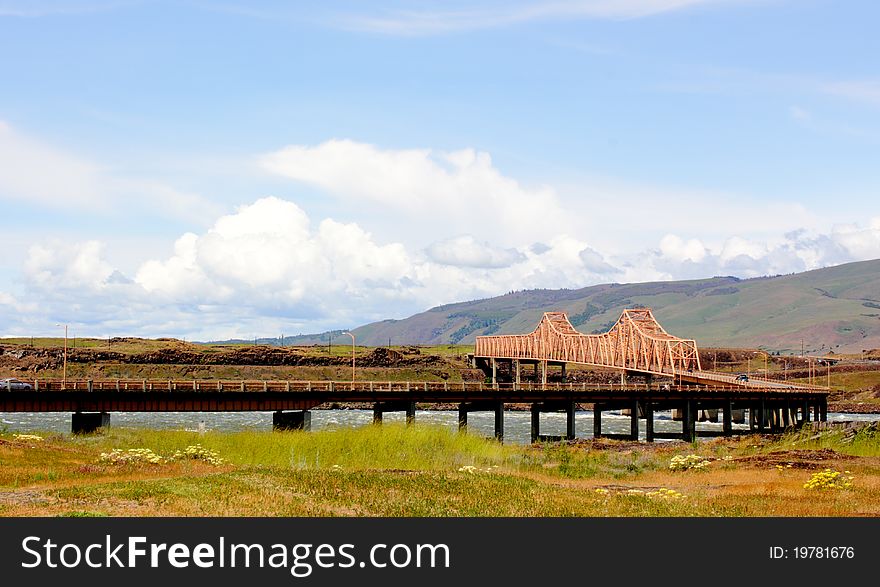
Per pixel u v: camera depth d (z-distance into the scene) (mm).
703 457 68625
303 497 40062
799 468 58344
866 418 191500
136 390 85125
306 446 66000
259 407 90562
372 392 95688
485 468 59719
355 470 52875
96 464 53188
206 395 88000
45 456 54656
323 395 93250
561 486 49375
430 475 49594
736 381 145750
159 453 61500
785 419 145250
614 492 46719
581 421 166500
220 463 57875
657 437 120062
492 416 178500
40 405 82062
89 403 83562
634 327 179875
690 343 166250
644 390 116250
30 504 36062
